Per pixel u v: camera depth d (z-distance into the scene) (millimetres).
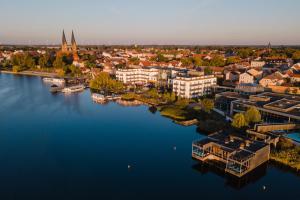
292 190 91750
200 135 141000
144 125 158000
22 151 122438
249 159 97188
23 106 199375
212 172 104938
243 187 94312
